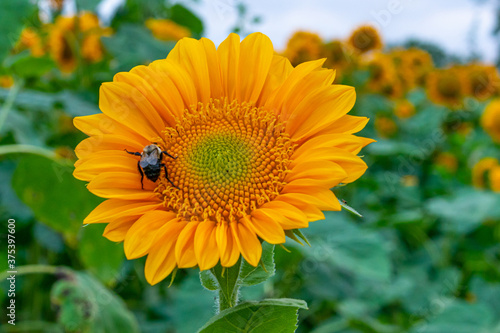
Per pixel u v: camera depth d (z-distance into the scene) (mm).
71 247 597
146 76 352
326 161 320
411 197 914
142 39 651
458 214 731
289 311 322
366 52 1069
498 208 712
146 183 351
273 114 361
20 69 571
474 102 1214
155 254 317
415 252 801
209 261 310
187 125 365
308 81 353
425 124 1092
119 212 324
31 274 611
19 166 510
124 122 349
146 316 594
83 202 520
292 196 325
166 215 331
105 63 803
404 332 576
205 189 349
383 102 1072
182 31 803
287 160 348
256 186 349
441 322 579
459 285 704
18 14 546
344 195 797
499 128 1108
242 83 367
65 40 754
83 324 462
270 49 360
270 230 312
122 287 589
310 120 351
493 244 792
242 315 321
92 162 336
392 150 862
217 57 366
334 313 668
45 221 525
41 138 630
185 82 360
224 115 368
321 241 552
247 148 357
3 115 552
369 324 560
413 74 1322
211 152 356
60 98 576
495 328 555
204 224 328
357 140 327
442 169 1064
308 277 584
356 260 547
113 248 523
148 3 902
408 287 652
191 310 525
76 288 471
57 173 513
